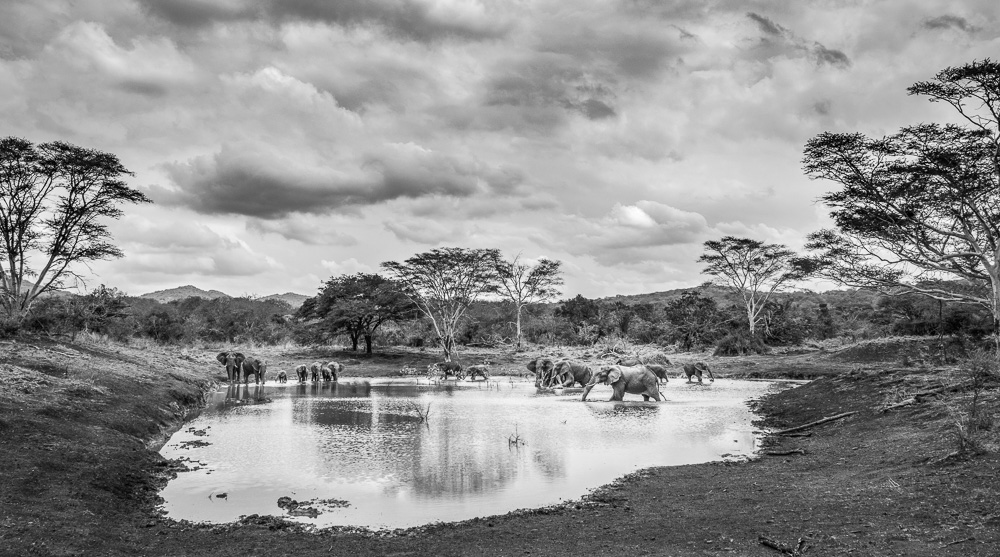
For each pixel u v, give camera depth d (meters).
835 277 33.59
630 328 79.75
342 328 71.81
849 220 30.39
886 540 8.19
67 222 36.47
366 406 29.47
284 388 41.25
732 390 36.84
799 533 8.88
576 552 8.82
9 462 12.20
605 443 18.80
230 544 9.73
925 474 11.15
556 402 31.25
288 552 9.31
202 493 13.20
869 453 14.00
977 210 26.77
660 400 31.48
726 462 15.30
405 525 10.93
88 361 27.98
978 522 8.46
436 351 73.81
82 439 15.30
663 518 10.42
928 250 30.06
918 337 48.28
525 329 89.56
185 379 34.94
